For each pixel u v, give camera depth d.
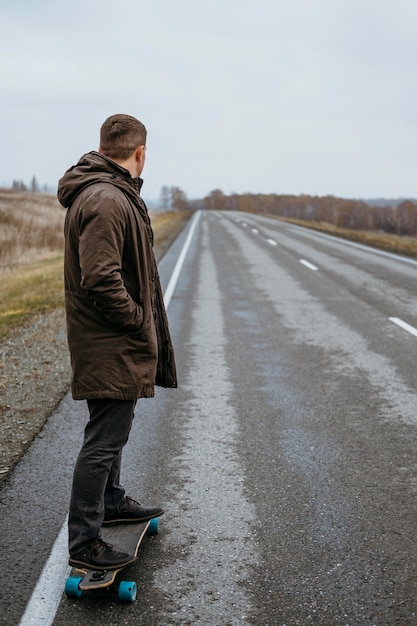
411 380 6.29
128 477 4.00
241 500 3.68
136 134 2.90
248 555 3.07
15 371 6.35
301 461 4.27
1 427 4.79
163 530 3.33
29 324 8.77
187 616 2.60
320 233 30.05
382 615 2.59
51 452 4.32
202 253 19.86
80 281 2.73
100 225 2.59
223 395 5.82
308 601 2.69
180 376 6.49
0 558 3.02
